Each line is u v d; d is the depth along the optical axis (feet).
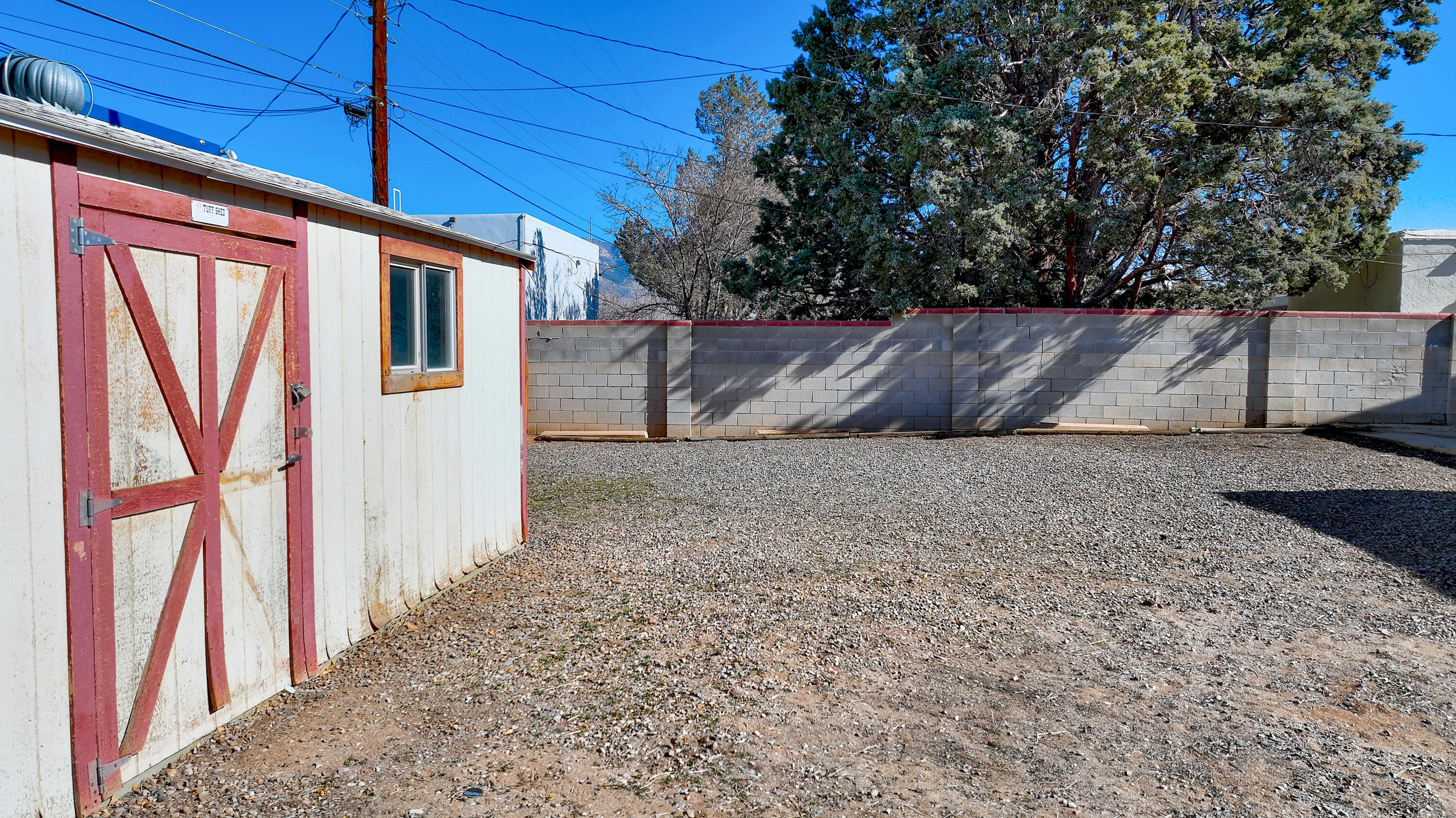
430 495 16.31
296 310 12.11
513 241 78.23
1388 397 40.83
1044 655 13.35
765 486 28.94
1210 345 41.09
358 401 13.82
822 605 15.87
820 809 8.83
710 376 42.55
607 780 9.45
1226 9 47.24
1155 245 47.83
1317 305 64.44
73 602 8.49
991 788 9.29
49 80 10.80
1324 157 42.86
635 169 77.36
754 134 88.43
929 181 41.83
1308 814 8.69
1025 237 46.98
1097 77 40.11
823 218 53.11
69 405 8.41
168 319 9.76
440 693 11.93
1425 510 23.38
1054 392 41.68
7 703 7.83
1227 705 11.43
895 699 11.69
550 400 42.86
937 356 42.06
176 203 9.80
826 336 42.22
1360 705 11.39
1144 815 8.70
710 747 10.23
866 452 36.78
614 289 109.60
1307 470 30.22
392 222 14.64
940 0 47.62
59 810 8.38
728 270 58.03
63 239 8.34
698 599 16.26
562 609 15.75
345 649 13.47
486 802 8.96
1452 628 14.29
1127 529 21.98
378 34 44.14
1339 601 15.92
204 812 8.78
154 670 9.57
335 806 8.90
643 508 25.39
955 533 21.80
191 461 10.14
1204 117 44.62
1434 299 55.21
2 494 7.77
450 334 17.22
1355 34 48.91
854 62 49.57
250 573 11.25
